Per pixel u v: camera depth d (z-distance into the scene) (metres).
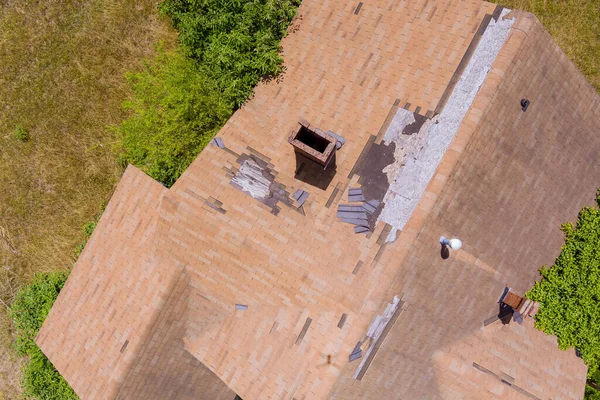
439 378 12.56
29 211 18.58
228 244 12.43
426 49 12.70
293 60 14.17
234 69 14.47
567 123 13.05
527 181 12.77
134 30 18.52
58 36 18.42
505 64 11.55
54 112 18.47
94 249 13.88
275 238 12.33
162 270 12.59
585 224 13.73
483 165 11.86
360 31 13.59
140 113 15.77
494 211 12.39
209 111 14.90
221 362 12.59
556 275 13.56
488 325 12.97
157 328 12.44
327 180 12.67
